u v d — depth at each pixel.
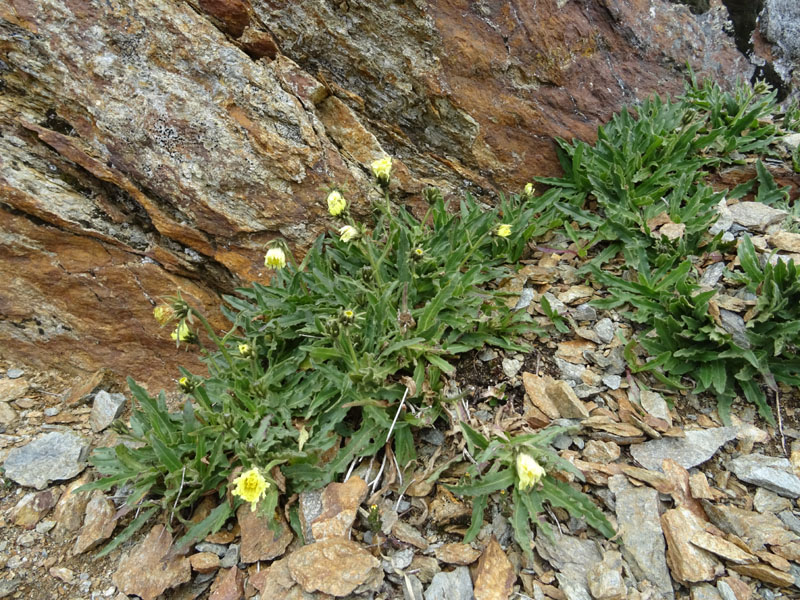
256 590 0.48
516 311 0.67
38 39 0.63
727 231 0.70
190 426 0.56
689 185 0.73
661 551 0.45
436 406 0.57
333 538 0.47
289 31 0.72
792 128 0.87
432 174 0.82
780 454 0.53
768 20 0.97
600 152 0.81
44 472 0.60
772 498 0.49
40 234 0.68
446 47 0.77
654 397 0.57
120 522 0.56
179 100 0.67
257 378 0.60
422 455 0.55
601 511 0.48
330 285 0.65
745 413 0.57
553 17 0.80
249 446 0.51
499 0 0.77
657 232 0.71
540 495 0.48
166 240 0.71
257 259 0.73
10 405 0.70
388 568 0.47
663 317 0.63
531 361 0.62
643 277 0.65
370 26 0.74
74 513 0.57
